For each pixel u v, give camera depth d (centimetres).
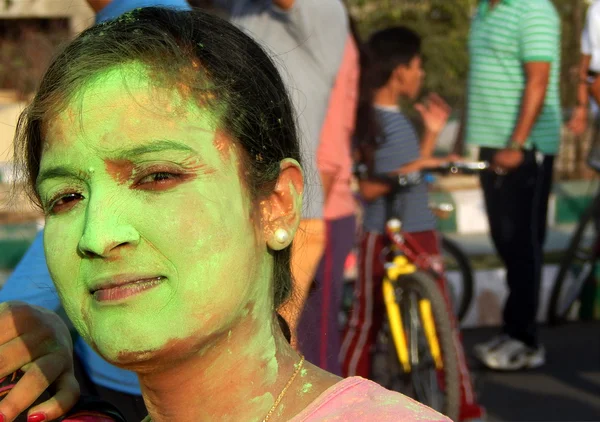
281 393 141
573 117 721
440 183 927
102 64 132
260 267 140
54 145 133
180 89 132
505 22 512
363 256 468
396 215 462
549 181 563
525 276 550
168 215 127
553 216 885
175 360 132
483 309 669
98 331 129
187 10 145
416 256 465
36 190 147
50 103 134
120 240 125
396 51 443
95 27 140
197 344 130
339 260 349
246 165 136
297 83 317
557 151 559
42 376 168
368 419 128
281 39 322
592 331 652
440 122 489
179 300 127
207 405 137
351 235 361
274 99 145
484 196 544
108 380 242
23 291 221
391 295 459
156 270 127
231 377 137
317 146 321
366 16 996
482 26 528
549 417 488
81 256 131
